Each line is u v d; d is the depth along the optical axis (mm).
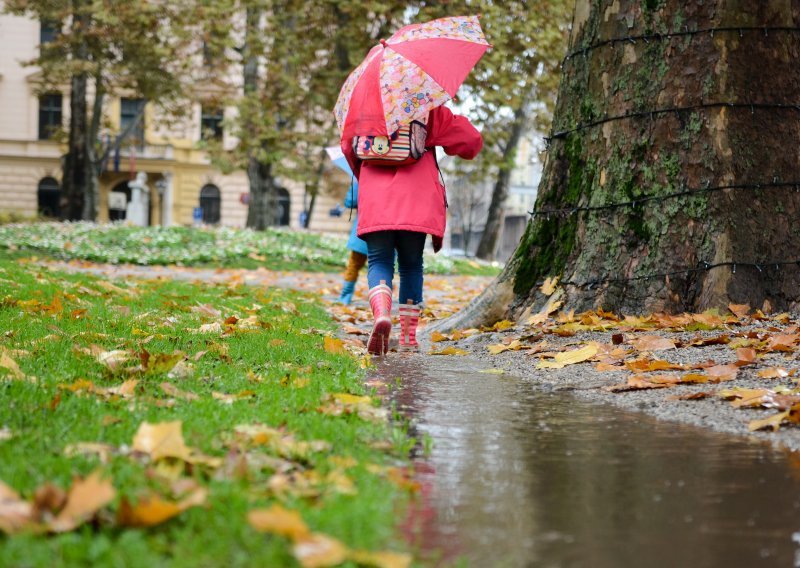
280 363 4734
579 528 2229
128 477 2230
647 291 6457
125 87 33906
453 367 5273
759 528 2242
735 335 5496
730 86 6477
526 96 25984
